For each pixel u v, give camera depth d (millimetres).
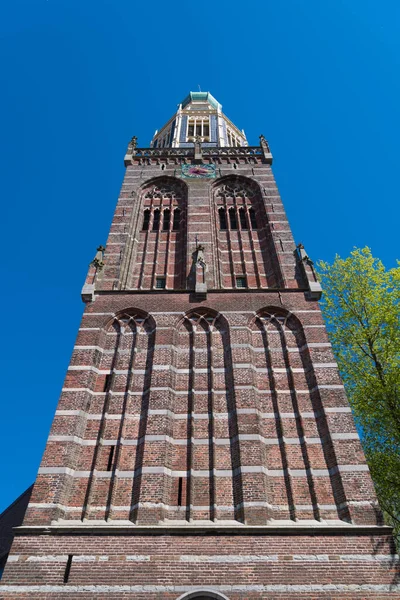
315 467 18250
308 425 19703
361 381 27016
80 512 17047
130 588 14625
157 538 15828
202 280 26234
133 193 34625
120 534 15930
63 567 15109
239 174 36406
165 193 35531
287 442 19234
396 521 24547
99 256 28250
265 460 18625
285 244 29641
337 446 18547
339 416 19578
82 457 18719
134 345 23188
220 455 18750
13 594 14477
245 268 29078
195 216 32250
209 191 34781
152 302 25125
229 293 25547
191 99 62375
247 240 31172
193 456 18719
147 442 18812
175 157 39031
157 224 33031
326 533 15930
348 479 17484
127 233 30797
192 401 20688
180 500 17391
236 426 19469
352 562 15188
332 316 29875
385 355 26734
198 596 14492
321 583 14711
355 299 29688
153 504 16891
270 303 24906
